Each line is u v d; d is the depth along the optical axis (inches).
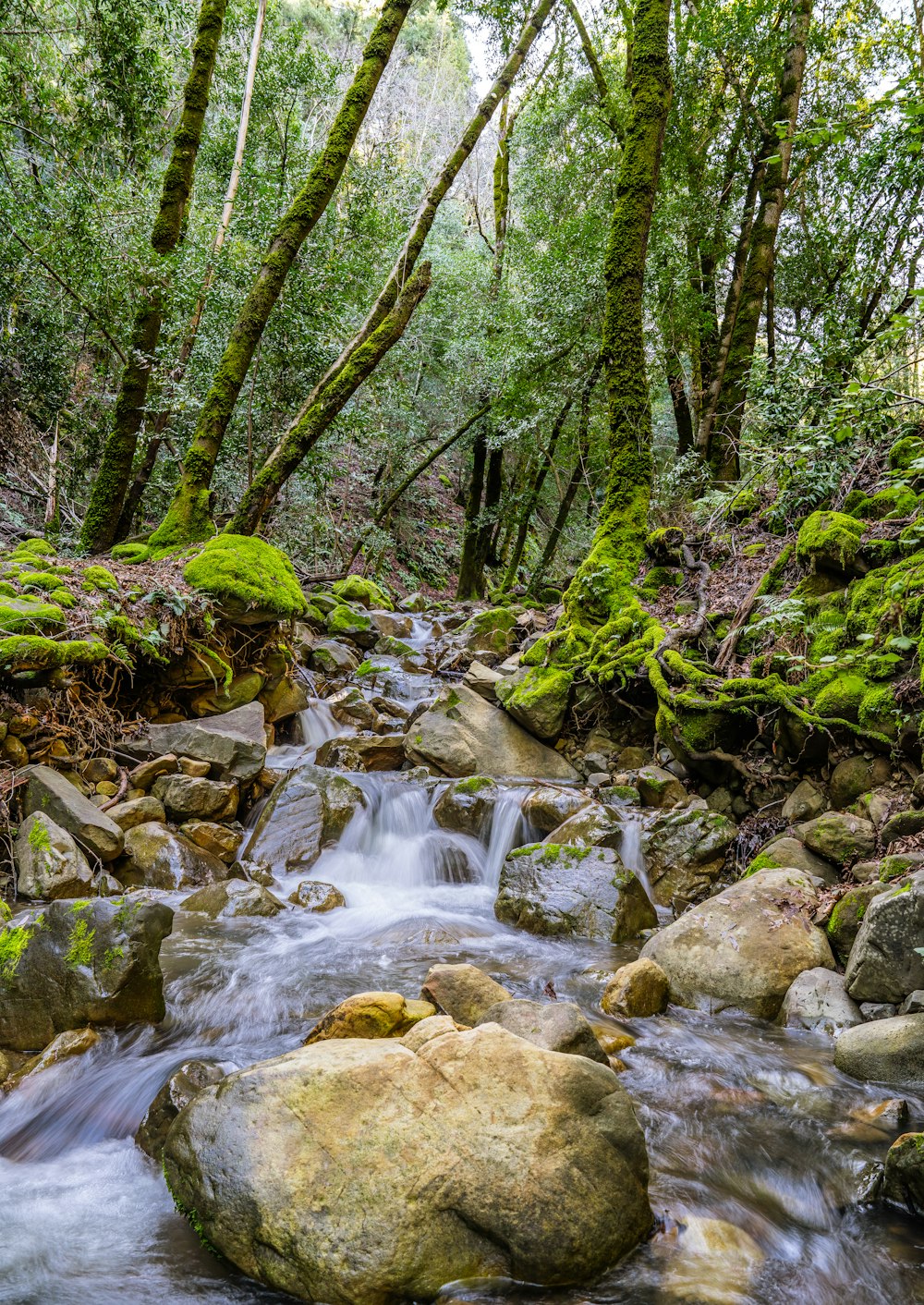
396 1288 82.9
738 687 212.8
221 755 231.8
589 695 262.5
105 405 437.7
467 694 276.1
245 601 258.8
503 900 191.6
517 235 577.3
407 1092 93.4
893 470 253.8
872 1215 98.2
